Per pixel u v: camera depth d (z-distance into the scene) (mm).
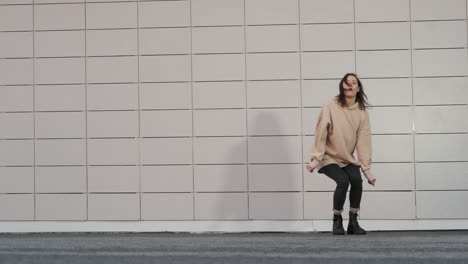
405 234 8219
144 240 6680
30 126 9086
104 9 9055
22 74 9117
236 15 8953
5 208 9062
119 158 9008
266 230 8852
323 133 7090
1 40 9141
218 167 8906
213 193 8906
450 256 4559
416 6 8852
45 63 9086
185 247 5426
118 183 8992
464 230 8742
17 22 9141
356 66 8852
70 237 7953
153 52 9008
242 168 8891
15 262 4539
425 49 8836
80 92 9062
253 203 8867
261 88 8898
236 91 8914
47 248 5457
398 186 8789
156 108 8977
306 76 8867
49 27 9109
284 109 8867
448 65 8820
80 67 9062
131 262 4484
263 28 8922
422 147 8797
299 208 8828
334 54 8875
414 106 8820
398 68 8844
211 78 8945
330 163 7195
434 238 6555
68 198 9039
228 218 8883
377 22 8867
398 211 8773
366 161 7230
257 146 8883
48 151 9062
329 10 8891
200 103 8938
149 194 8961
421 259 4410
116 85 9016
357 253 4816
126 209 8984
